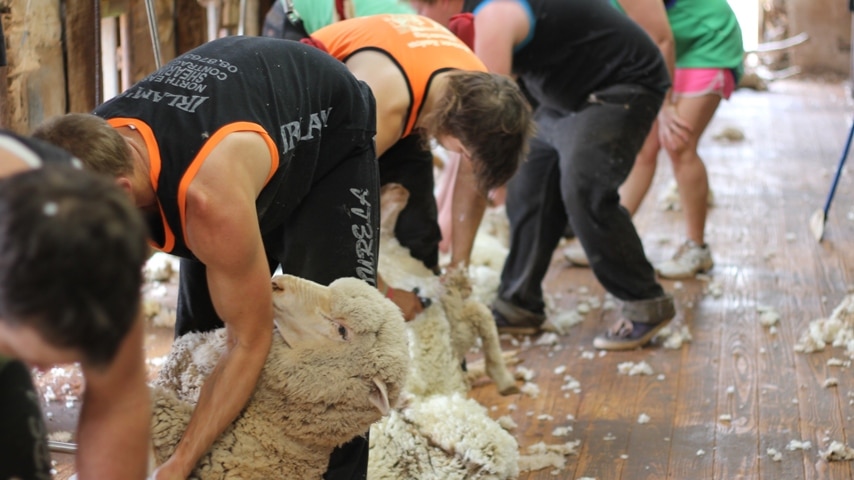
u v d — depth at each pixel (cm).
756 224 743
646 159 632
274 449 257
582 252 652
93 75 474
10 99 423
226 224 232
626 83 479
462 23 427
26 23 426
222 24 648
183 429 254
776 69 1423
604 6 476
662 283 618
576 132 484
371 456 321
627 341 513
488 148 347
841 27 1393
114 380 178
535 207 518
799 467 387
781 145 1007
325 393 250
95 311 144
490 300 554
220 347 267
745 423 427
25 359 156
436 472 324
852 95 1235
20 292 139
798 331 536
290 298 253
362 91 301
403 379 258
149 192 234
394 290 382
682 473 383
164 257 591
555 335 532
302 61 281
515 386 420
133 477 189
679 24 604
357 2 477
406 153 394
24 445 166
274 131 257
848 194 820
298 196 282
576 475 382
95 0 383
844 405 442
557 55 470
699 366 491
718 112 1172
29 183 141
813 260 660
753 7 1488
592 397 456
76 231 139
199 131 237
